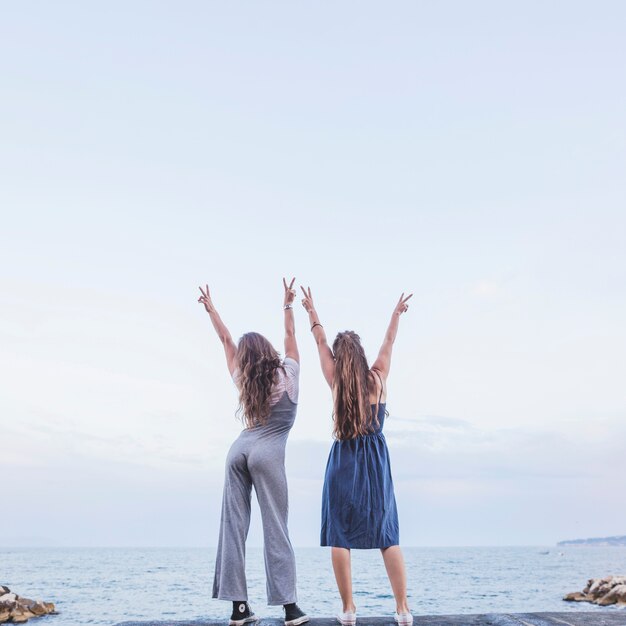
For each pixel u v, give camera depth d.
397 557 3.90
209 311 4.69
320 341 4.39
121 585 41.22
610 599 26.27
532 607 27.05
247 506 4.09
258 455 4.00
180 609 26.08
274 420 4.12
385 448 4.13
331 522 3.94
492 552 164.50
